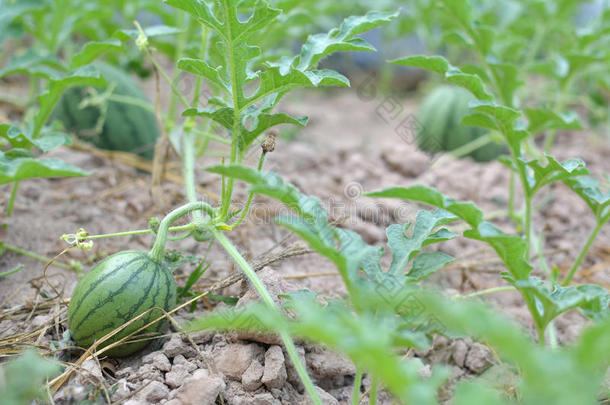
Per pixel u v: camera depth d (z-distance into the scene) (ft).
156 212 3.65
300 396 2.88
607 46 4.89
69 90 3.94
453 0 3.59
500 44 4.95
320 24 5.56
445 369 2.39
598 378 2.70
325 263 3.58
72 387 2.73
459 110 4.53
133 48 4.65
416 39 7.29
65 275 3.34
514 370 3.06
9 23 3.77
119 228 3.62
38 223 3.59
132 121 3.98
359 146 5.01
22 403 2.61
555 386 2.26
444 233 2.82
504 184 4.32
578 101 5.98
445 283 3.54
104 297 2.83
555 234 3.99
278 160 4.40
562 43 5.82
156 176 3.68
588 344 2.31
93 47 3.34
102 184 3.88
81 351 2.95
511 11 4.91
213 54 3.46
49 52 4.03
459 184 4.27
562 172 3.03
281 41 5.54
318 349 2.96
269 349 2.87
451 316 2.28
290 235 3.56
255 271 3.10
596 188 3.09
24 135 3.13
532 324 3.33
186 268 3.40
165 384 2.84
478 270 3.47
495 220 4.06
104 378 2.86
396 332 2.50
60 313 3.07
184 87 4.26
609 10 4.54
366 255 2.59
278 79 2.84
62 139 3.19
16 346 2.95
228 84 2.92
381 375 2.35
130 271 2.86
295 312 2.90
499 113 3.07
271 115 2.91
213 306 3.20
